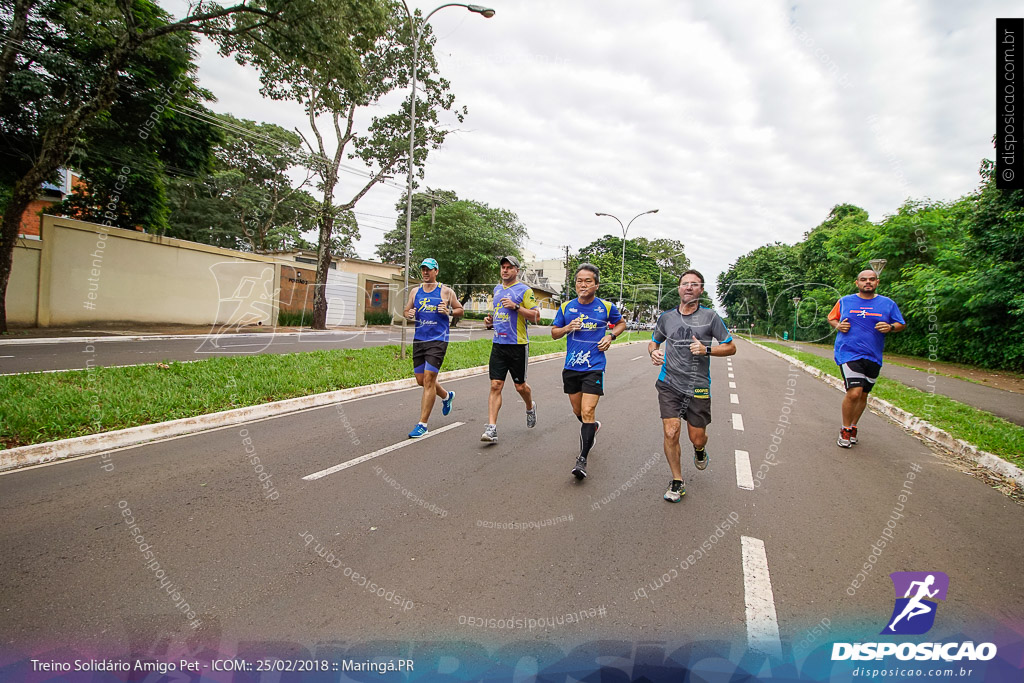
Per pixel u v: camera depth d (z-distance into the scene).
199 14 11.82
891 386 9.90
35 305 13.80
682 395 3.92
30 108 12.18
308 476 4.21
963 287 14.30
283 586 2.57
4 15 11.52
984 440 5.61
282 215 31.23
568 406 7.69
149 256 16.50
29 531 3.10
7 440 4.63
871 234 19.42
